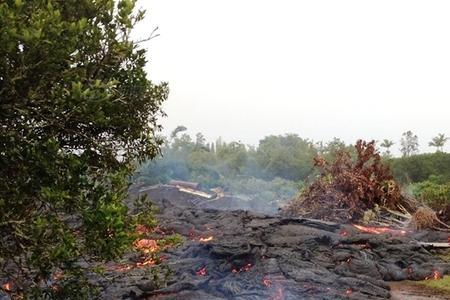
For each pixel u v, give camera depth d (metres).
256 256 10.78
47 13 3.87
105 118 4.27
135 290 8.05
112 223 4.01
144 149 5.11
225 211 19.23
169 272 6.34
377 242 13.43
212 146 102.94
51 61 3.88
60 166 4.07
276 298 8.52
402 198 19.80
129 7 4.55
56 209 4.05
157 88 5.13
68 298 4.58
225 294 8.82
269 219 16.44
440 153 58.03
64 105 3.91
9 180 4.06
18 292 4.55
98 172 4.58
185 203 36.53
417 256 13.01
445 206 19.36
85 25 4.02
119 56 4.57
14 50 3.72
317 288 9.13
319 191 20.12
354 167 20.36
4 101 3.93
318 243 13.24
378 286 10.34
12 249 4.27
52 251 3.85
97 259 4.48
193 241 13.62
